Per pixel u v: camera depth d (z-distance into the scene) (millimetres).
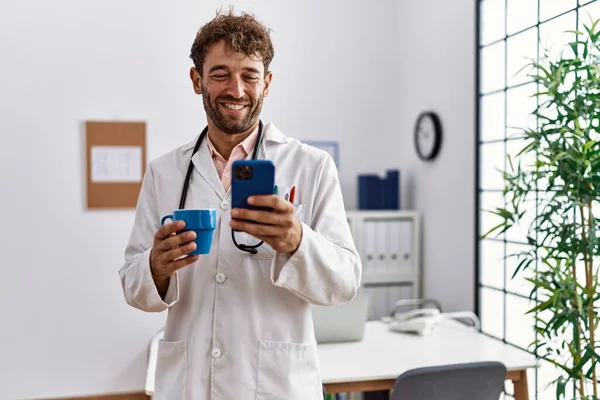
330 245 1243
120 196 3551
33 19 3408
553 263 2410
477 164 3064
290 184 1371
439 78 3428
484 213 3043
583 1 2326
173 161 1445
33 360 3486
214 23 1273
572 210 2189
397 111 3938
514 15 2773
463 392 1911
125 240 3580
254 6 3670
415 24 3689
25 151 3438
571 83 2119
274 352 1287
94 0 3473
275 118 3734
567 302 1982
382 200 3693
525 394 2211
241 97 1247
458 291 3264
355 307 2434
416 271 3623
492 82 2953
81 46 3475
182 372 1312
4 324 3443
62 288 3514
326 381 2035
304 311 1331
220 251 1311
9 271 3441
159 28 3557
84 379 3551
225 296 1300
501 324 2898
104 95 3510
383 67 3912
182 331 1330
